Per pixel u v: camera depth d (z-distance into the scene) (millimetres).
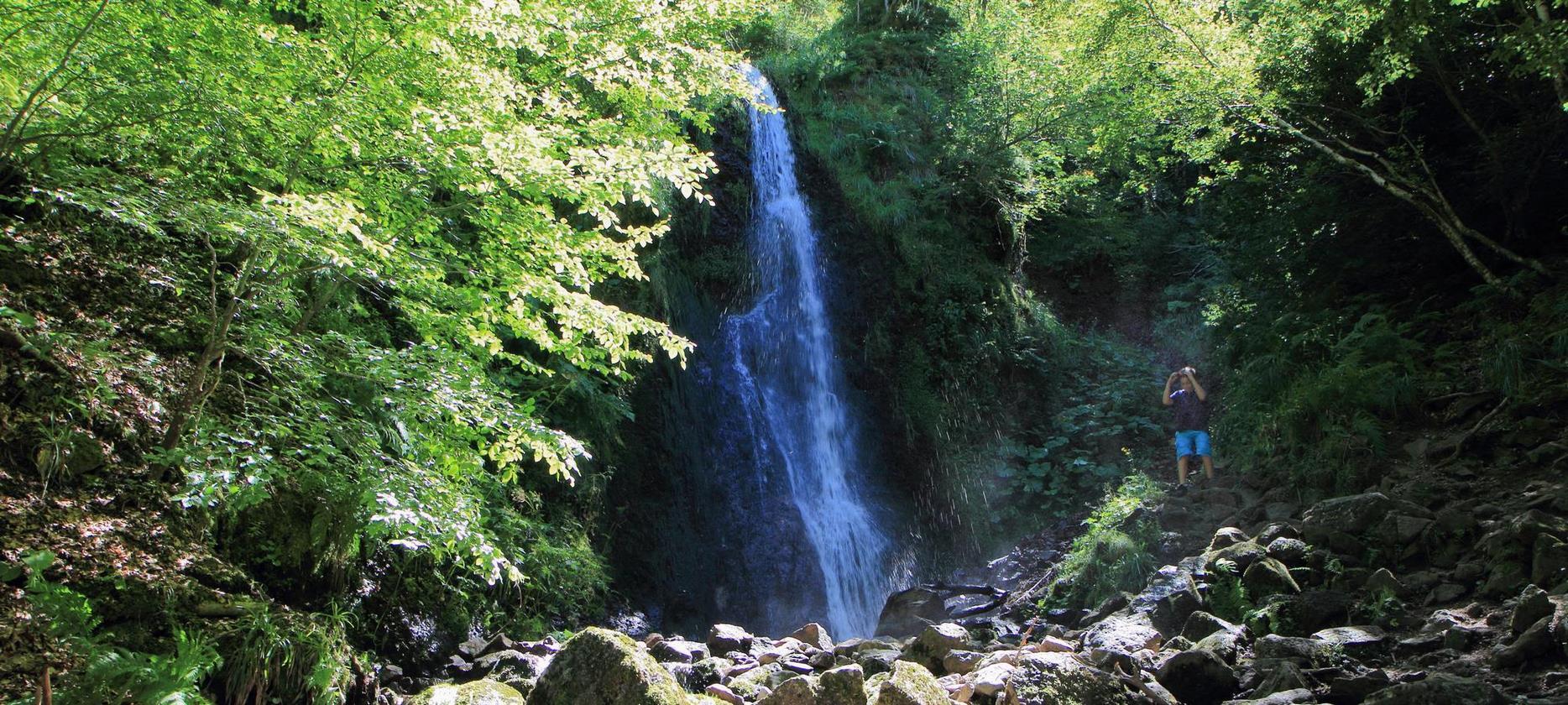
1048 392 15398
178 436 4703
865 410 14148
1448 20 8898
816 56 17859
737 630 6750
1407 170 9828
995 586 10062
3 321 4605
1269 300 11734
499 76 4961
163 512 4520
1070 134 16562
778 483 12375
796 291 14219
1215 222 15562
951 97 17953
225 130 4598
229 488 4113
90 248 5500
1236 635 5191
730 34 15344
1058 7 12609
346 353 5371
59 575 3795
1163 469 12656
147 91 4277
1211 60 10555
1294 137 11156
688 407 11820
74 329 4953
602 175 4688
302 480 4914
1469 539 5914
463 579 7312
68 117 4605
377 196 5180
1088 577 7684
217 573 4430
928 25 19812
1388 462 7629
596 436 9945
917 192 16328
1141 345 16984
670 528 10750
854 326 14672
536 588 8312
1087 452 13906
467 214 5504
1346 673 4473
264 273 4938
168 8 4266
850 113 16734
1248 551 6371
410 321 5777
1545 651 4238
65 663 3340
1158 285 17859
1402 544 6090
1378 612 5336
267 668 4098
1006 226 17156
